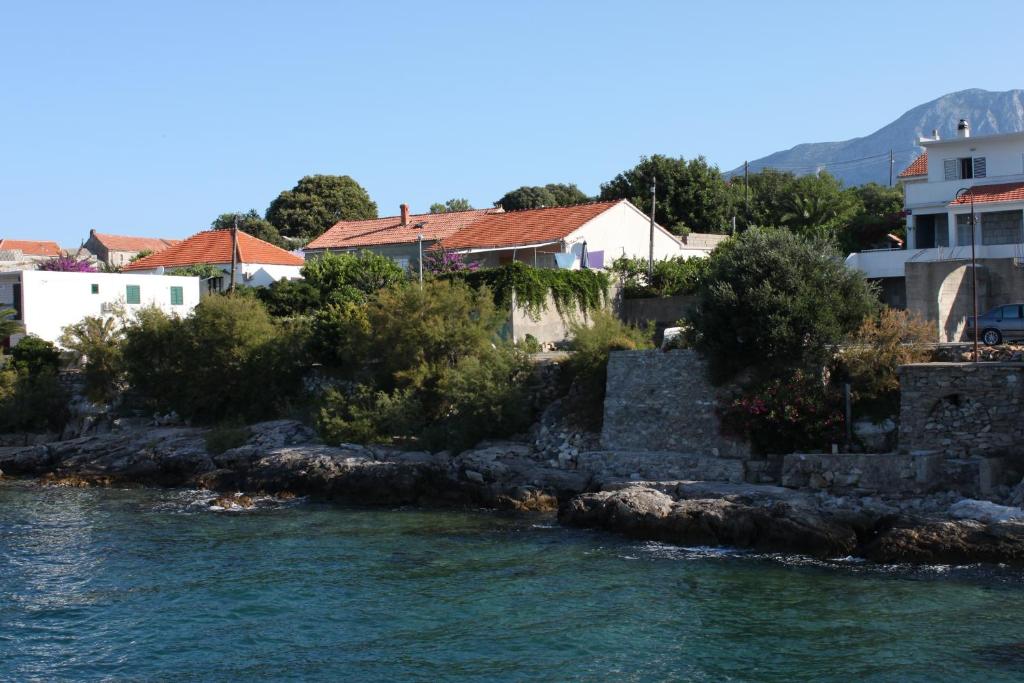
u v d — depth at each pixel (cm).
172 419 5816
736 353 3922
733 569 2980
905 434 3519
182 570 3108
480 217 7394
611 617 2555
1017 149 5444
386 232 7638
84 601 2798
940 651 2259
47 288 6556
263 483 4512
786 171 10500
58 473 5119
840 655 2253
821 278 3894
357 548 3356
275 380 5556
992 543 2912
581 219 6456
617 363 4325
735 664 2219
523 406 4534
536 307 5525
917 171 6184
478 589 2827
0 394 5900
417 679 2175
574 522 3622
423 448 4569
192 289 7306
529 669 2219
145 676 2238
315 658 2316
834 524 3145
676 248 7119
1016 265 4681
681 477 3869
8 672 2277
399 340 4903
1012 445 3344
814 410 3716
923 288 4659
